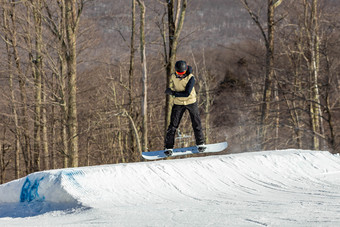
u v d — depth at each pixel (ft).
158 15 113.91
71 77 95.35
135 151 123.95
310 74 128.88
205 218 22.85
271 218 22.67
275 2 121.08
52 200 31.19
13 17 104.32
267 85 122.31
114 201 29.89
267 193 35.63
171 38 101.91
